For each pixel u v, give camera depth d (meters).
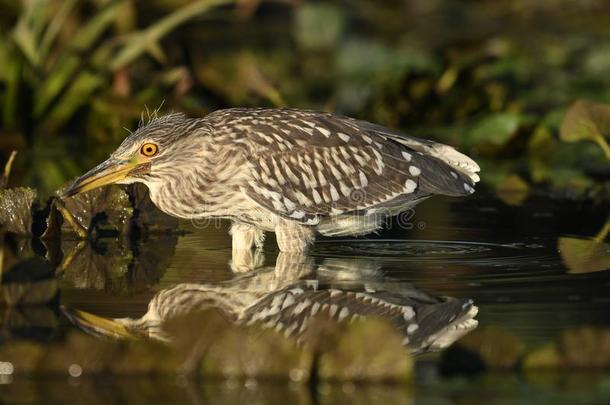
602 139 17.02
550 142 21.23
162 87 22.81
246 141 13.66
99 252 13.72
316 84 26.25
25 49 21.89
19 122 21.86
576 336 9.23
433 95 23.69
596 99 23.30
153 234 14.91
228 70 26.34
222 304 11.01
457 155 14.05
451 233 14.70
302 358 8.88
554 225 15.19
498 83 23.89
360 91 25.34
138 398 8.39
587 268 12.46
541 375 8.84
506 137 21.19
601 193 17.73
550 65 26.16
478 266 12.64
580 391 8.48
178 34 25.69
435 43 28.55
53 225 14.58
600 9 31.20
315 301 11.09
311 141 13.78
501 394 8.44
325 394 8.47
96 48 24.00
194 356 8.99
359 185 13.77
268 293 11.45
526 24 30.34
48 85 22.27
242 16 29.27
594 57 26.45
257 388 8.63
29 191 14.48
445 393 8.47
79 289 11.72
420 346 9.66
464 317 10.41
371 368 8.77
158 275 12.41
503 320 10.26
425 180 13.79
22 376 8.84
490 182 18.80
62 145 22.02
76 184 13.52
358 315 10.56
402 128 23.19
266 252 13.78
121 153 13.62
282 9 30.12
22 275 10.93
